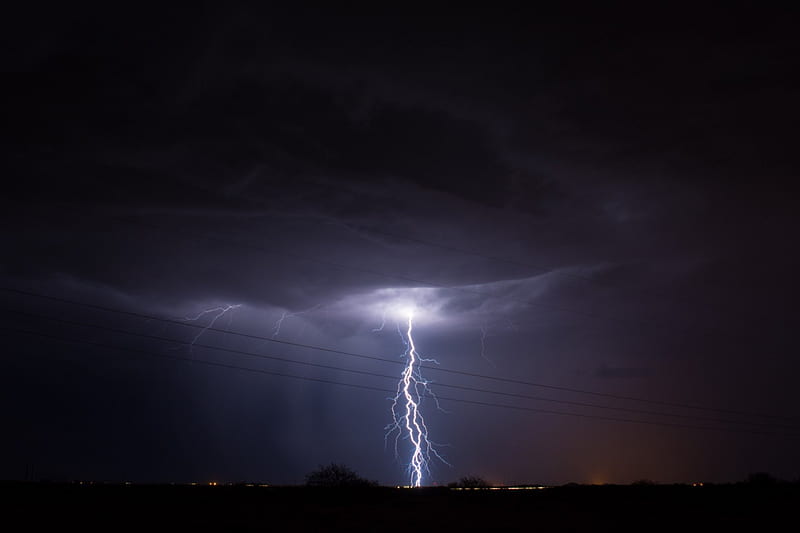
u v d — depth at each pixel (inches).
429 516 968.9
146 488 1283.2
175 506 1012.5
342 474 1544.0
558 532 787.4
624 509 1121.4
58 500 1038.4
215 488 1362.0
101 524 762.2
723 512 1065.5
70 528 723.4
